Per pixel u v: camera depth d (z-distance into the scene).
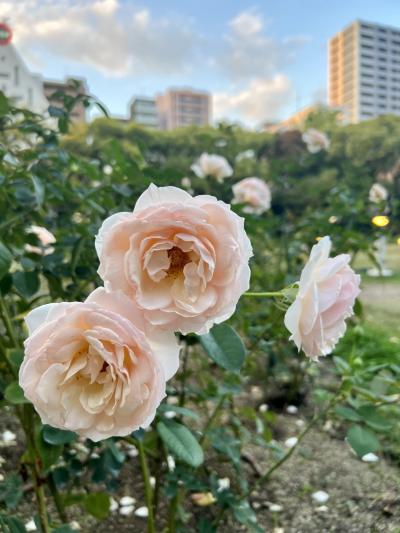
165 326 0.23
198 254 0.22
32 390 0.21
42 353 0.21
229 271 0.22
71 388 0.22
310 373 1.07
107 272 0.22
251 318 0.80
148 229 0.22
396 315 1.70
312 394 1.05
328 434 0.92
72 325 0.21
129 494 0.70
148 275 0.22
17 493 0.47
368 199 1.23
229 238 0.22
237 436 0.70
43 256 0.52
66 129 0.54
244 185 1.20
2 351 0.42
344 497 0.71
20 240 0.53
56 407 0.21
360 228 1.21
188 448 0.35
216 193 1.26
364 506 0.68
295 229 1.18
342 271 0.28
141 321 0.22
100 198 0.54
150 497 0.41
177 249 0.23
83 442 0.73
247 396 1.06
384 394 0.53
